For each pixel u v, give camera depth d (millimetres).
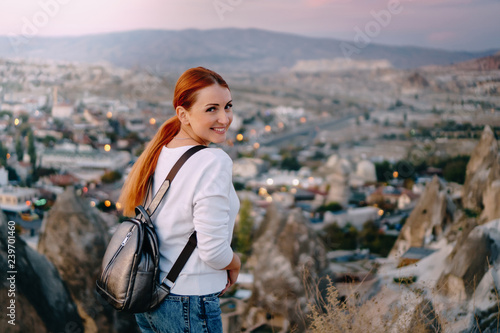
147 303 808
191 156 836
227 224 806
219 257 787
